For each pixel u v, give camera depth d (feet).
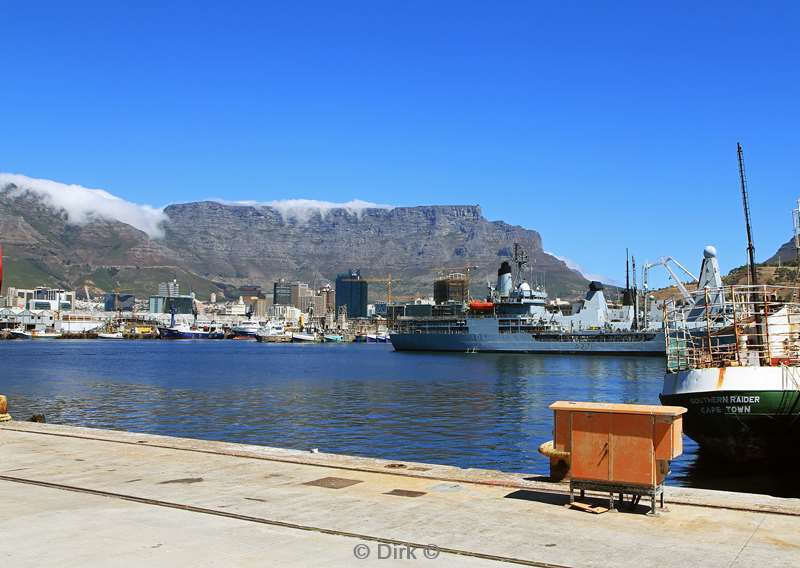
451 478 68.85
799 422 109.29
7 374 448.65
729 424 112.88
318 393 317.63
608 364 552.00
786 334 120.37
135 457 79.66
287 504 58.59
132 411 245.65
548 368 507.30
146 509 57.00
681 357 142.72
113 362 625.82
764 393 109.70
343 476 69.87
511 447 166.30
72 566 42.88
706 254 438.81
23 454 81.41
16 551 45.75
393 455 156.25
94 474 70.54
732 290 127.24
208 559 44.29
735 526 52.49
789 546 47.67
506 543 48.19
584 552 46.32
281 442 175.52
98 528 51.19
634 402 276.62
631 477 55.93
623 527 52.19
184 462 76.79
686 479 113.80
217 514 55.36
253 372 484.74
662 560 44.70
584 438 57.72
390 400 285.02
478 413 238.27
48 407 258.57
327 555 45.29
